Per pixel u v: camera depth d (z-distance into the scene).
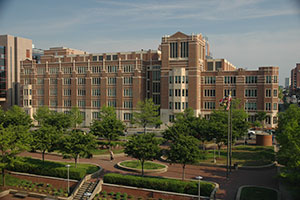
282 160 35.47
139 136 44.09
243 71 85.88
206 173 46.00
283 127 45.53
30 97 115.50
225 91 88.25
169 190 38.88
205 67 100.50
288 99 180.12
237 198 34.78
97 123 61.78
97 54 108.88
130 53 103.38
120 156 58.16
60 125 68.12
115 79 99.19
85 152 46.44
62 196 40.41
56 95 110.94
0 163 42.16
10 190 43.03
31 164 47.34
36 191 42.88
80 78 105.44
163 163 52.12
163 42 91.31
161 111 91.75
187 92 88.06
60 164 49.00
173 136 48.22
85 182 42.81
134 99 95.62
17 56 134.38
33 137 49.34
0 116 67.94
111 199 39.25
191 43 87.19
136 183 40.59
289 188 32.22
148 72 97.94
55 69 111.00
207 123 57.38
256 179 42.84
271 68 82.44
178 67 89.38
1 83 129.00
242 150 59.53
